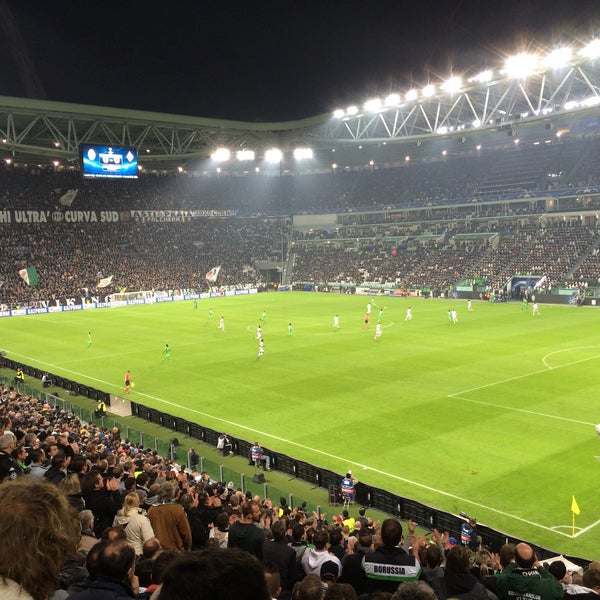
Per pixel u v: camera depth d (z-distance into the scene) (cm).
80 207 11219
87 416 3444
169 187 12719
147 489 1509
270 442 3080
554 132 10975
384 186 12862
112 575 448
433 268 10288
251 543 909
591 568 824
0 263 9762
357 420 3356
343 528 1540
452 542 1836
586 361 4578
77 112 7775
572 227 9650
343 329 6469
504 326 6394
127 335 6519
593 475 2522
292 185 13800
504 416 3328
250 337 6119
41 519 342
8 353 5694
